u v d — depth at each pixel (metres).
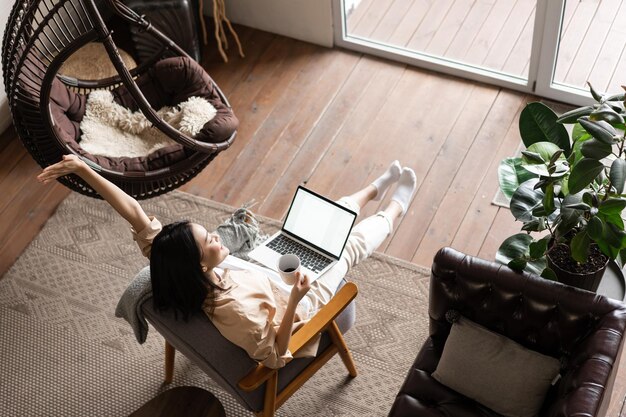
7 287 3.46
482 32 3.96
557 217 2.51
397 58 4.22
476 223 3.51
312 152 3.88
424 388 2.61
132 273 3.46
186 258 2.33
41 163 3.24
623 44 3.62
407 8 4.08
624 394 2.92
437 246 3.46
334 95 4.12
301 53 4.36
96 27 2.78
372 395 3.03
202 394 2.61
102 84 3.52
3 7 3.75
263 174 3.81
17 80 3.00
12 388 3.14
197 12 4.39
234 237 3.00
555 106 3.93
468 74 4.08
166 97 3.59
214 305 2.39
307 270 2.89
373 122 3.97
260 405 2.61
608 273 2.92
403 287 3.33
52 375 3.17
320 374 3.09
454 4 3.96
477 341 2.53
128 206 2.69
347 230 2.92
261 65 4.33
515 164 2.77
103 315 3.33
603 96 2.53
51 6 3.91
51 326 3.31
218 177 3.82
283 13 4.34
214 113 3.44
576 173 2.36
